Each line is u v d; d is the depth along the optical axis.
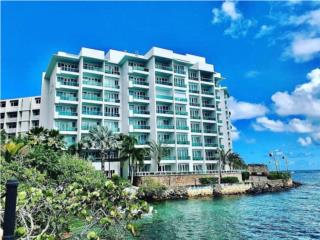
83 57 64.88
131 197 9.85
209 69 80.62
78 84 64.94
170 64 73.31
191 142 72.06
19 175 16.12
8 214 3.74
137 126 66.81
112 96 68.69
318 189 76.38
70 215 9.89
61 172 29.05
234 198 56.22
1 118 85.31
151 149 64.19
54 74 65.12
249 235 24.58
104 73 67.50
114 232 10.30
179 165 68.69
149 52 72.62
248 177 77.31
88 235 8.62
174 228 27.45
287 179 81.94
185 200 52.97
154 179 58.12
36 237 7.62
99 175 32.94
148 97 69.88
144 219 32.47
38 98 85.81
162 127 68.12
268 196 59.62
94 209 9.64
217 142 76.69
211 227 28.03
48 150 31.77
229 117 99.81
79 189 9.77
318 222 30.02
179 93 72.88
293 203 46.72
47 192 9.12
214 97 79.06
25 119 84.25
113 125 67.19
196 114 76.44
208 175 65.94
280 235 24.56
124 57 69.00
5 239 3.67
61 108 62.94
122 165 64.56
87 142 56.66
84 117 62.81
